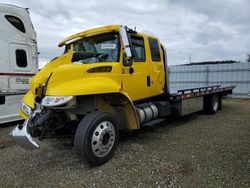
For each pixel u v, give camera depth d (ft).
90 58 12.69
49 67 11.52
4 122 18.89
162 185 8.54
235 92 47.24
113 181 8.96
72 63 11.66
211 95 23.98
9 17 19.35
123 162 10.70
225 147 12.59
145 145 13.17
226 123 19.39
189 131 16.52
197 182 8.65
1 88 18.75
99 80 10.99
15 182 9.12
